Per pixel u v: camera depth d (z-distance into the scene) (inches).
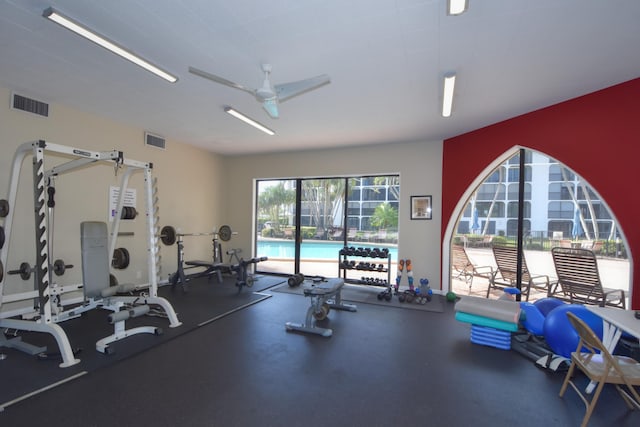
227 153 236.7
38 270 94.3
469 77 103.3
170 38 83.7
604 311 80.7
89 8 72.3
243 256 240.7
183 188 207.2
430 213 184.7
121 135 164.9
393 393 78.9
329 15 73.1
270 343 108.4
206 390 78.5
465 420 68.7
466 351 104.5
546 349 98.5
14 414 67.3
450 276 182.2
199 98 127.0
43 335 111.5
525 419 69.5
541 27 76.2
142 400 73.8
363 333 119.6
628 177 102.8
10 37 85.6
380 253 179.0
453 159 175.8
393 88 112.8
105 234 119.5
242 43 85.5
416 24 76.0
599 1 66.6
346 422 67.6
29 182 130.3
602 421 69.1
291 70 100.6
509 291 120.3
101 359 93.0
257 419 68.0
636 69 96.0
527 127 136.2
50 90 122.3
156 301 123.7
